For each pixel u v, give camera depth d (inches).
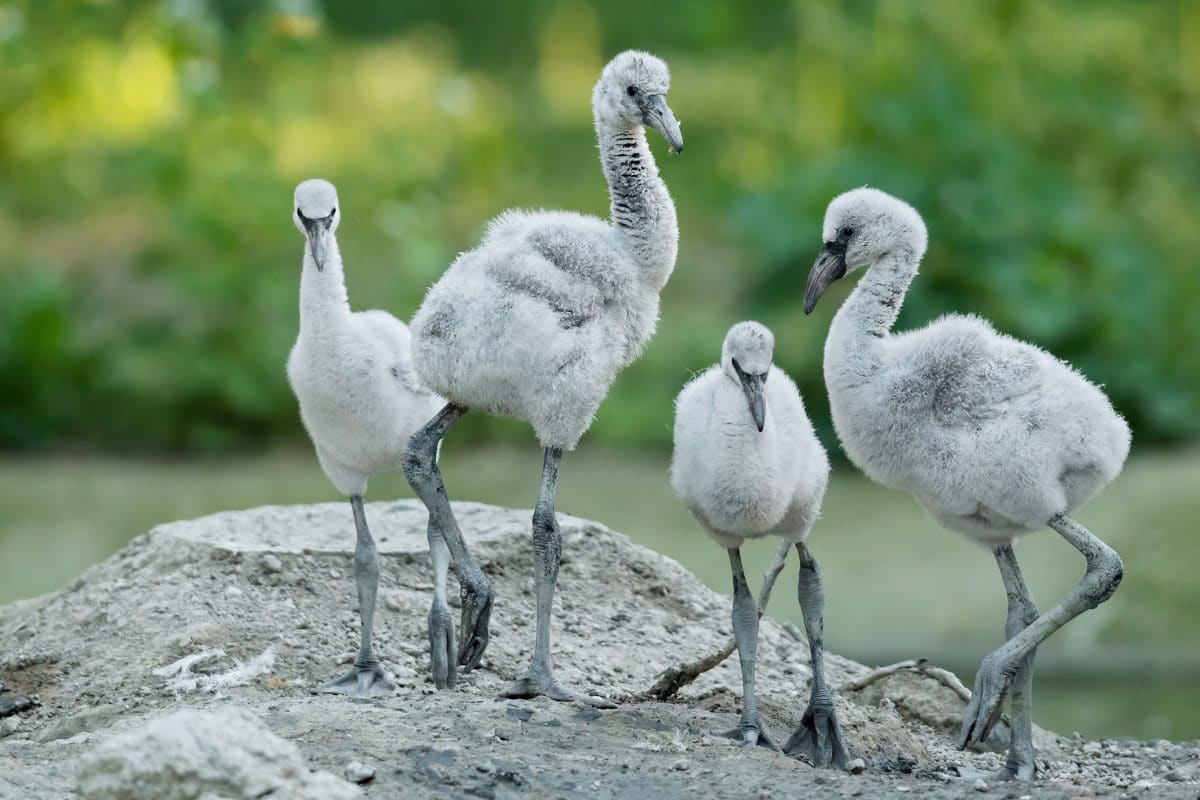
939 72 860.6
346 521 461.1
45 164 971.9
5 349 772.0
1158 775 381.4
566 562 445.4
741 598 353.7
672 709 363.6
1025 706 348.5
